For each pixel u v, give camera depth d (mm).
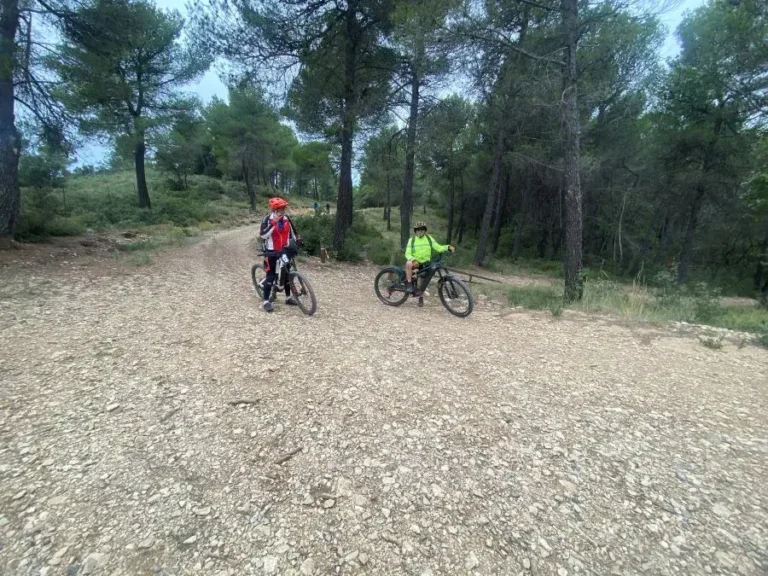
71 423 2869
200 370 3811
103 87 10742
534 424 3131
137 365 3861
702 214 19547
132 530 1998
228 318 5590
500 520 2168
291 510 2184
